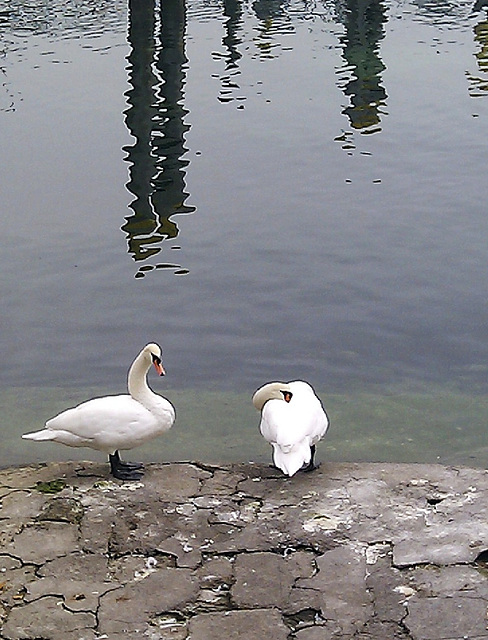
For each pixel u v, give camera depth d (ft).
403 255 42.96
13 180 54.49
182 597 18.70
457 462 26.94
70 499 22.17
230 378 33.09
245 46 88.28
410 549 19.88
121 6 104.68
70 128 64.13
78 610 18.37
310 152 58.34
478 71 76.69
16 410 30.66
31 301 39.27
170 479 23.12
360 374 33.24
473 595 18.37
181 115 66.90
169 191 52.26
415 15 99.71
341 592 18.65
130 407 22.59
